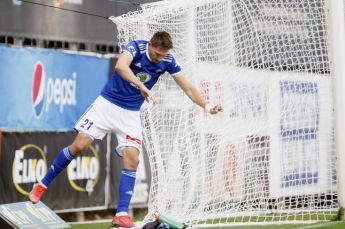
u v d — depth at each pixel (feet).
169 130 72.38
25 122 83.35
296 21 76.59
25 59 83.56
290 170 77.51
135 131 58.29
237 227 63.67
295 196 77.82
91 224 77.00
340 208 65.87
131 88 57.26
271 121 76.54
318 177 79.51
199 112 72.08
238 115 74.43
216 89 73.82
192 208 70.38
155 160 71.72
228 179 72.64
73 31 88.12
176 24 73.56
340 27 65.05
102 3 90.48
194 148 71.97
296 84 78.07
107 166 90.89
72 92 88.43
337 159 65.82
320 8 76.69
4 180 80.59
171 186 71.10
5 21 81.87
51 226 61.16
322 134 79.61
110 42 91.66
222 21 74.49
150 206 71.15
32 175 83.82
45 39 85.56
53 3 86.22
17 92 82.69
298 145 78.54
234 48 74.90
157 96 72.74
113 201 91.61
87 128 57.88
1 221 57.93
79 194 87.51
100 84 91.61
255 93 75.66
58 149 86.89
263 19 75.92
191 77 73.05
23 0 74.28
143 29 71.97
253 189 74.49
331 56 65.92
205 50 73.67
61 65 87.15
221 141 72.79
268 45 76.54
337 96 65.31
